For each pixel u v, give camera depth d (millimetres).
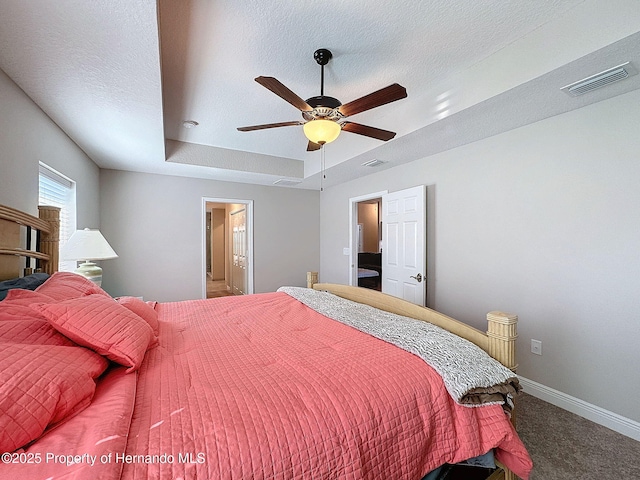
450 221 3139
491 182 2758
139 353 1162
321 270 5594
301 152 4250
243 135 3535
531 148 2463
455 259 3088
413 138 2811
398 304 1962
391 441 987
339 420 930
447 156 3180
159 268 4297
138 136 2760
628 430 1923
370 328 1616
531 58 1794
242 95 2543
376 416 985
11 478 608
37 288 1406
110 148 3105
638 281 1916
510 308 2609
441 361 1234
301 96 2549
